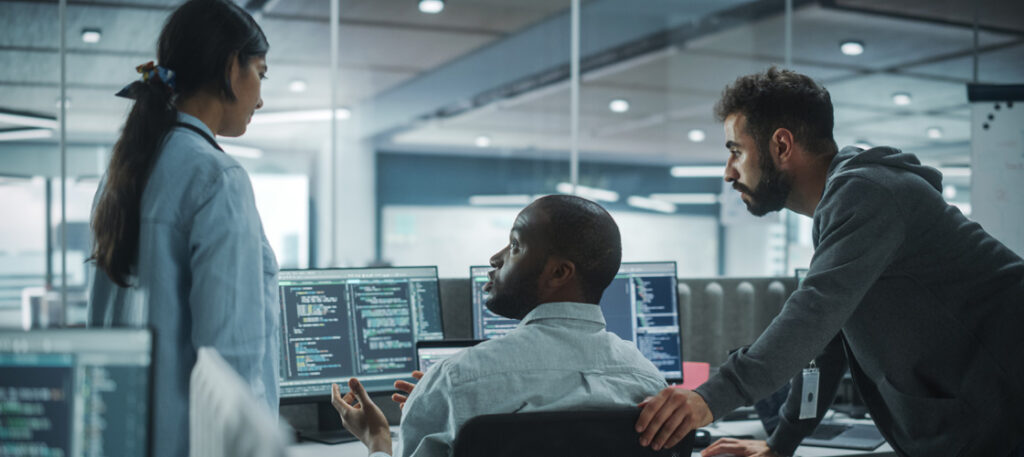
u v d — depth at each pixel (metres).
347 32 5.49
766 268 3.92
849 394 2.32
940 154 5.64
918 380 1.39
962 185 5.46
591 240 1.13
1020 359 1.32
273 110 6.42
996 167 3.07
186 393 1.21
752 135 1.43
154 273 1.19
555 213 1.14
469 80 7.09
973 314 1.34
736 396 1.17
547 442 1.03
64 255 3.53
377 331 2.00
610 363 1.14
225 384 0.58
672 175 9.12
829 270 1.26
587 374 1.12
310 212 7.02
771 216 3.28
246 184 1.27
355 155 9.28
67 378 0.75
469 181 10.09
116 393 0.75
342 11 5.12
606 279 1.17
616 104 7.91
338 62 6.24
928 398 1.37
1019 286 1.33
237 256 1.21
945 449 1.38
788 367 1.20
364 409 1.23
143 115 1.24
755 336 2.46
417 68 6.64
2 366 0.75
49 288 3.57
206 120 1.30
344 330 1.96
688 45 5.98
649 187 9.44
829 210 1.34
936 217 1.33
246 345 1.21
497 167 10.16
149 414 0.75
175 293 1.21
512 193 10.20
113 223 1.22
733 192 3.30
